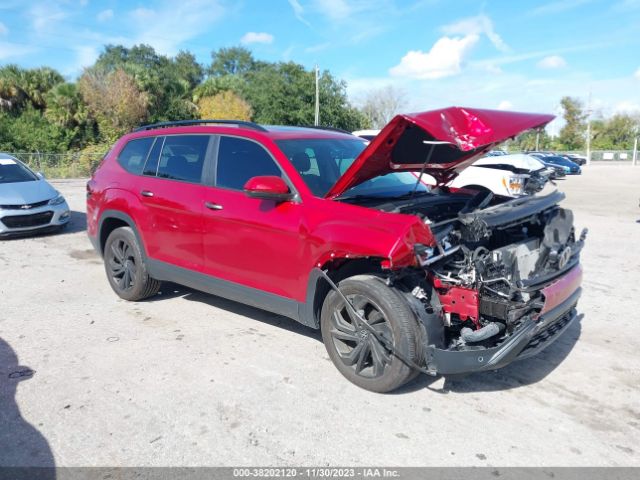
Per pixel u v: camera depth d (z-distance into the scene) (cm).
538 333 371
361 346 375
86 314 538
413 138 367
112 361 427
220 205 455
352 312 374
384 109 6025
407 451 311
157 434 326
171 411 352
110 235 579
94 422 339
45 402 363
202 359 431
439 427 336
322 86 4334
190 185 489
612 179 2814
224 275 463
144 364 421
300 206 403
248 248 435
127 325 506
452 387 390
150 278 552
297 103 4219
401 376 359
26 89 3828
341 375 404
